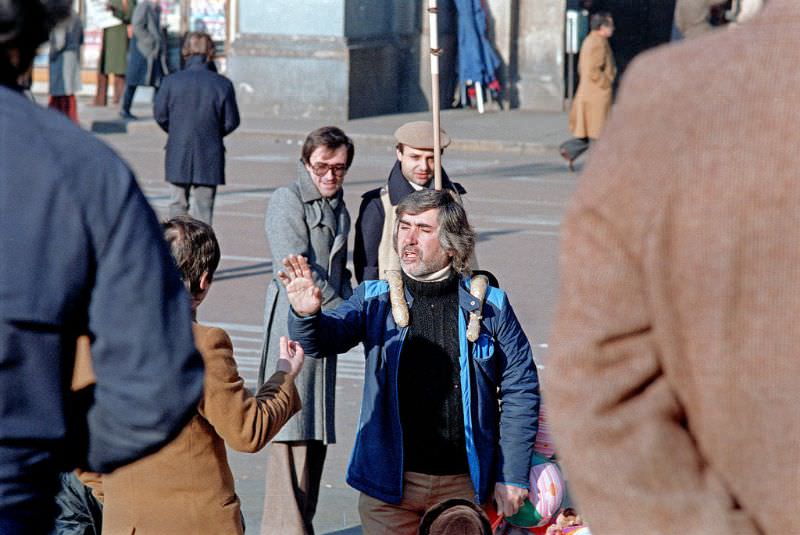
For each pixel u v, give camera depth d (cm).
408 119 3397
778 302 241
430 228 641
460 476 641
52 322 288
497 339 648
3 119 291
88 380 305
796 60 244
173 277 302
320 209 819
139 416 296
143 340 293
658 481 254
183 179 1786
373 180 2555
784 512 245
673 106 252
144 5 3284
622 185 254
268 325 807
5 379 286
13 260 284
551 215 2212
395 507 646
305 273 626
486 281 655
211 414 530
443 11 3553
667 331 253
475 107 3600
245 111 3372
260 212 2203
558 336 262
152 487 527
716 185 245
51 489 306
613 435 255
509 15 3581
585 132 2711
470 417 636
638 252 253
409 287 648
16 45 302
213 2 3544
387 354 643
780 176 241
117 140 3131
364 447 648
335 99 3325
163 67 3319
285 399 567
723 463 253
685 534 251
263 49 3341
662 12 3869
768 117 243
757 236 242
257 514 878
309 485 812
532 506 657
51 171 288
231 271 1739
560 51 3603
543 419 665
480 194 2439
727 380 246
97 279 293
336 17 3312
